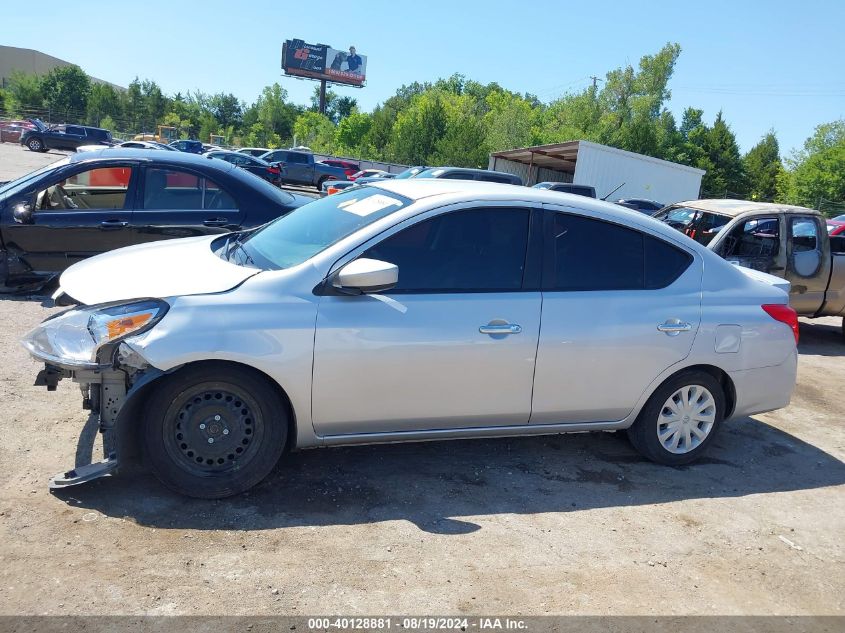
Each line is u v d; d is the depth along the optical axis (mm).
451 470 3971
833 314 8117
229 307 3268
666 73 65250
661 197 30938
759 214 7770
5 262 6422
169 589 2680
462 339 3568
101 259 4039
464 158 46281
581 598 2875
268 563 2908
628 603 2873
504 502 3650
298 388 3346
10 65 100750
